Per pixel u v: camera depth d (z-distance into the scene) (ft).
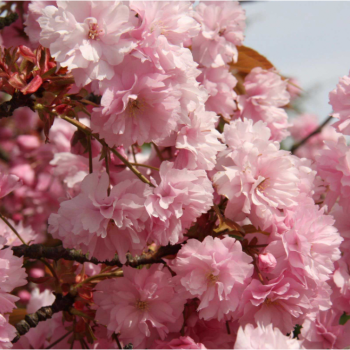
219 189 2.45
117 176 2.73
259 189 2.47
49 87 2.42
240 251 2.43
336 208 2.79
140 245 2.40
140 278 2.50
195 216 2.43
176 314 2.50
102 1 2.30
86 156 2.78
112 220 2.41
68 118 2.43
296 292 2.43
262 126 2.55
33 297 3.04
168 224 2.39
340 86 2.67
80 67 2.30
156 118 2.37
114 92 2.32
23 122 3.80
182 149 2.49
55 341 2.65
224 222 2.46
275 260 2.42
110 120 2.33
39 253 2.55
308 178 2.56
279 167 2.47
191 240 2.45
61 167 2.95
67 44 2.29
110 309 2.51
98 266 2.80
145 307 2.51
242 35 2.84
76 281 2.62
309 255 2.44
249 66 2.94
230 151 2.51
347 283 2.68
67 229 2.36
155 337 2.52
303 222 2.47
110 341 2.59
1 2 2.95
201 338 2.53
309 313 2.50
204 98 2.49
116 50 2.31
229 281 2.42
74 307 2.61
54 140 3.41
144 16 2.33
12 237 2.90
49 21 2.30
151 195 2.39
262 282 2.45
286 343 2.37
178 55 2.37
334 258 2.49
